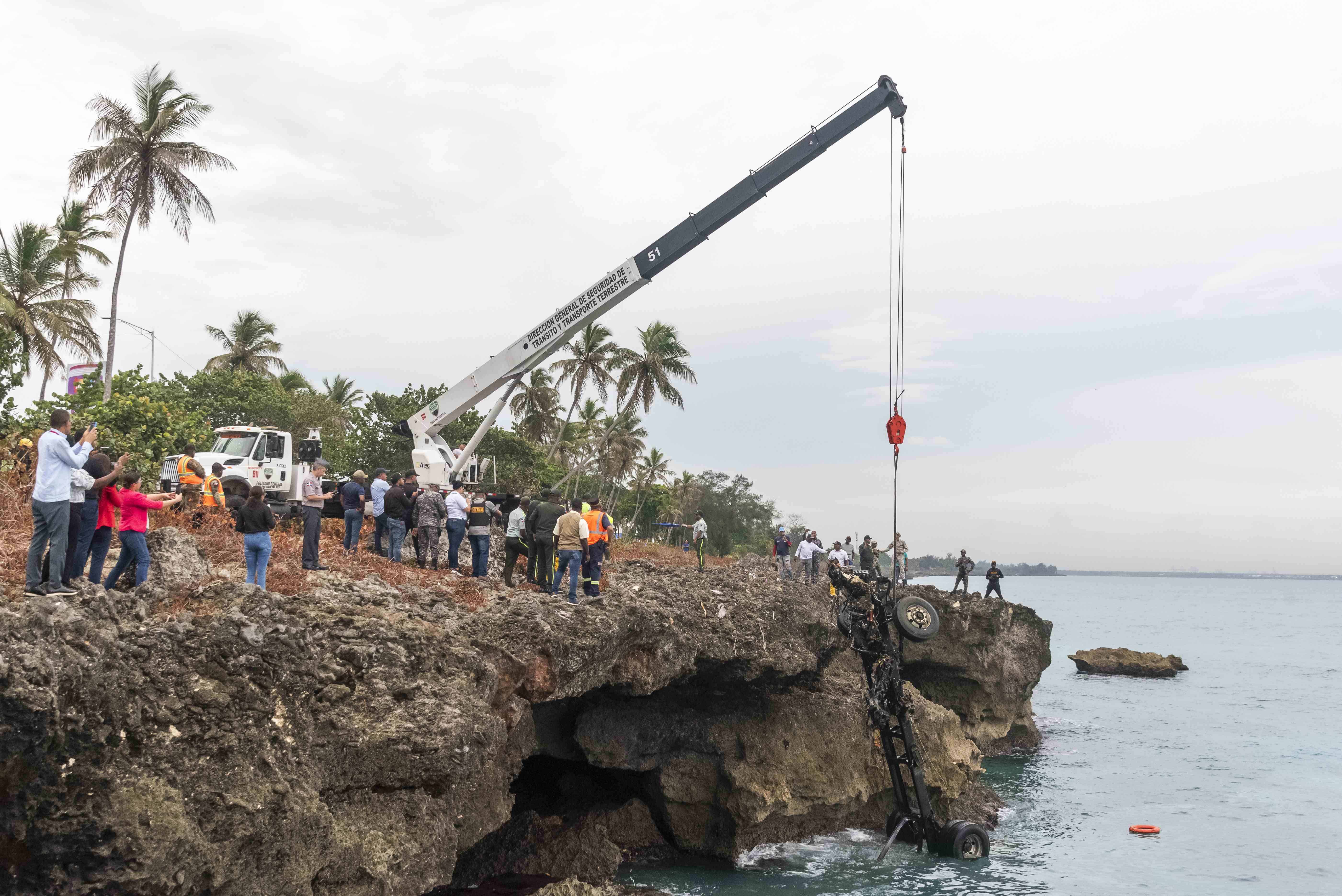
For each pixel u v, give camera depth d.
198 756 10.08
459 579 20.50
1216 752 41.69
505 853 20.83
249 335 76.75
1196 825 29.38
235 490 25.97
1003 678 40.75
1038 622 44.38
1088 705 56.22
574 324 28.97
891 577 25.27
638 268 28.39
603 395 69.38
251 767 10.48
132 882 8.91
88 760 9.05
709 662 22.38
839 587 25.55
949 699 39.62
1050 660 45.22
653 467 104.38
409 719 12.69
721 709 24.25
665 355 69.00
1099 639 119.94
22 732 8.30
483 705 13.62
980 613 39.44
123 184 39.19
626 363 68.75
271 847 10.38
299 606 13.23
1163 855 25.98
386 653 12.98
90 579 12.27
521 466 65.94
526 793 24.22
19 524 15.17
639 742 22.44
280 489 27.42
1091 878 23.50
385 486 22.64
